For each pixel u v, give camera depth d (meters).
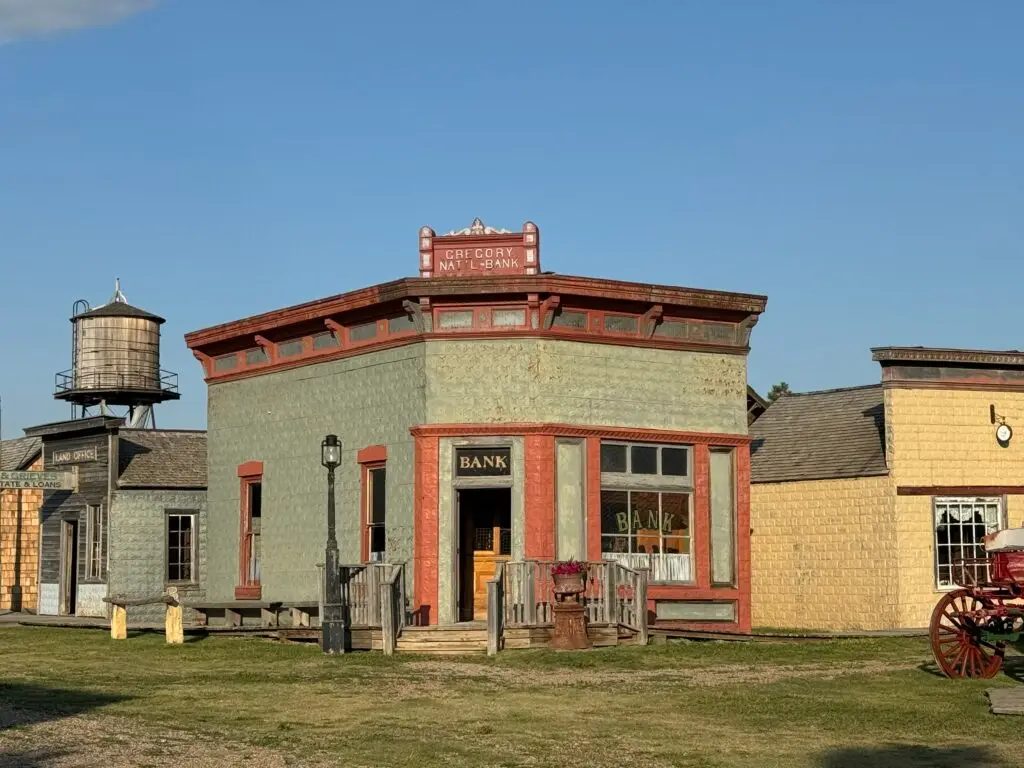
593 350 26.58
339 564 25.16
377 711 17.02
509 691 18.80
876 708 17.12
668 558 27.09
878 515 29.61
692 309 27.61
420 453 25.97
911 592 29.17
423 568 25.70
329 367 28.62
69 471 38.16
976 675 19.98
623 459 26.81
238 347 31.08
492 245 27.09
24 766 13.34
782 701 17.69
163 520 37.22
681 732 15.48
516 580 24.08
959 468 29.88
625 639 24.48
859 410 32.72
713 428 27.84
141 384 43.75
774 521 31.77
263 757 13.91
